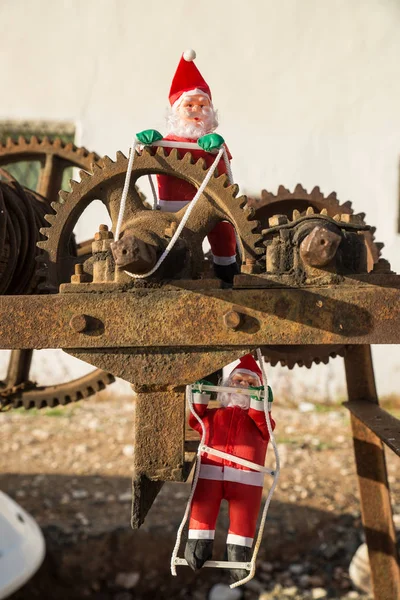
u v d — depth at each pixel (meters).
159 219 2.73
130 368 2.53
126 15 10.84
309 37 10.77
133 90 10.89
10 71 10.89
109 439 9.33
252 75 10.81
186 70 3.23
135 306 2.50
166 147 2.94
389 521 4.94
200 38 10.82
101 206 10.45
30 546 6.21
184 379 2.51
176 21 10.84
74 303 2.52
